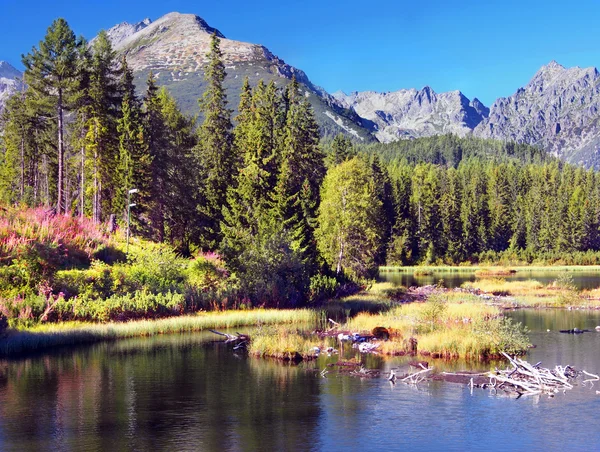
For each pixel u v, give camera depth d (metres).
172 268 45.53
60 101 58.12
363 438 16.73
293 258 47.22
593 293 56.81
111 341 32.69
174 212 63.91
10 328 31.30
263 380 23.58
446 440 16.53
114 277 40.69
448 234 121.69
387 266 112.38
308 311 41.69
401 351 29.25
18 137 82.62
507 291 59.31
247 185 56.72
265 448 15.94
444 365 26.39
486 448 15.91
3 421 18.20
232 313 40.50
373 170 117.50
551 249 126.12
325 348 30.00
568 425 17.78
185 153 70.81
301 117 76.06
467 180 160.62
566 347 29.94
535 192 141.75
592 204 132.12
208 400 20.66
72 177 80.38
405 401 20.48
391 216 118.69
